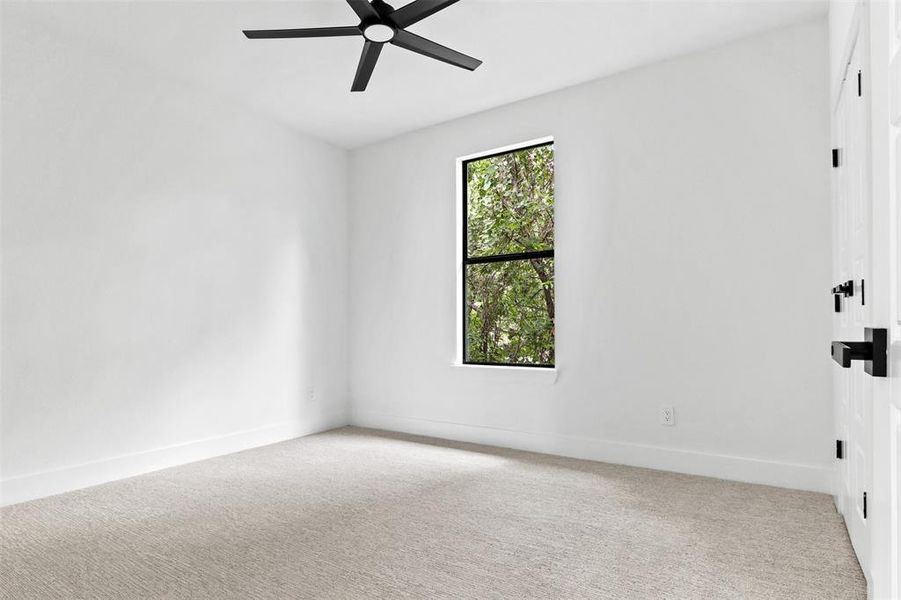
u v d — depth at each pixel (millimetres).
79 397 3318
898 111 1021
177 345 3828
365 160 5094
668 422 3490
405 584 2021
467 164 4586
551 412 3988
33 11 3076
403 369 4809
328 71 3746
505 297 4367
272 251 4496
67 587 2051
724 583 1993
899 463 1031
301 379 4715
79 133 3352
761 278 3191
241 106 4270
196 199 3965
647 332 3578
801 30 3088
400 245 4848
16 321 3076
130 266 3580
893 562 1072
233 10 3084
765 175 3186
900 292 1020
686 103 3457
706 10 3006
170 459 3750
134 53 3520
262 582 2062
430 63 3619
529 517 2691
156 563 2244
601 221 3771
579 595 1922
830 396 2980
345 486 3248
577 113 3893
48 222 3209
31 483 3096
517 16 3100
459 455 3971
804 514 2672
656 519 2641
